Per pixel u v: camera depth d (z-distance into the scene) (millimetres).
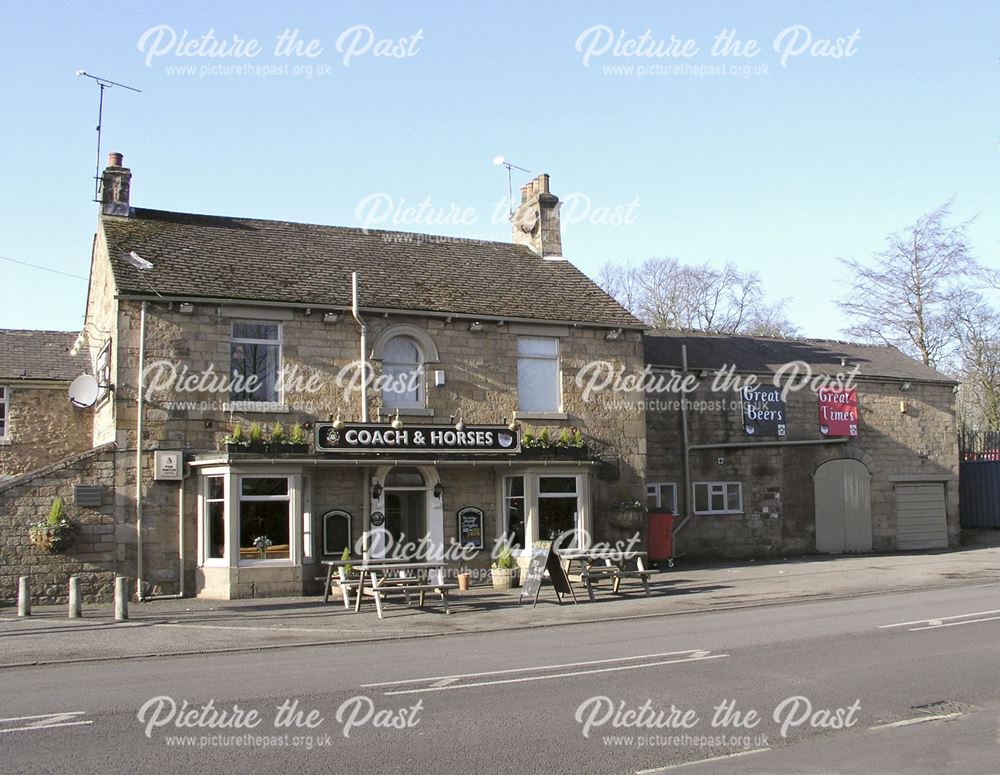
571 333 24156
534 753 7703
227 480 19172
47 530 18406
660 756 7656
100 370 21844
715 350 30359
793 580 21516
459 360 22719
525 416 23141
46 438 23312
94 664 12062
